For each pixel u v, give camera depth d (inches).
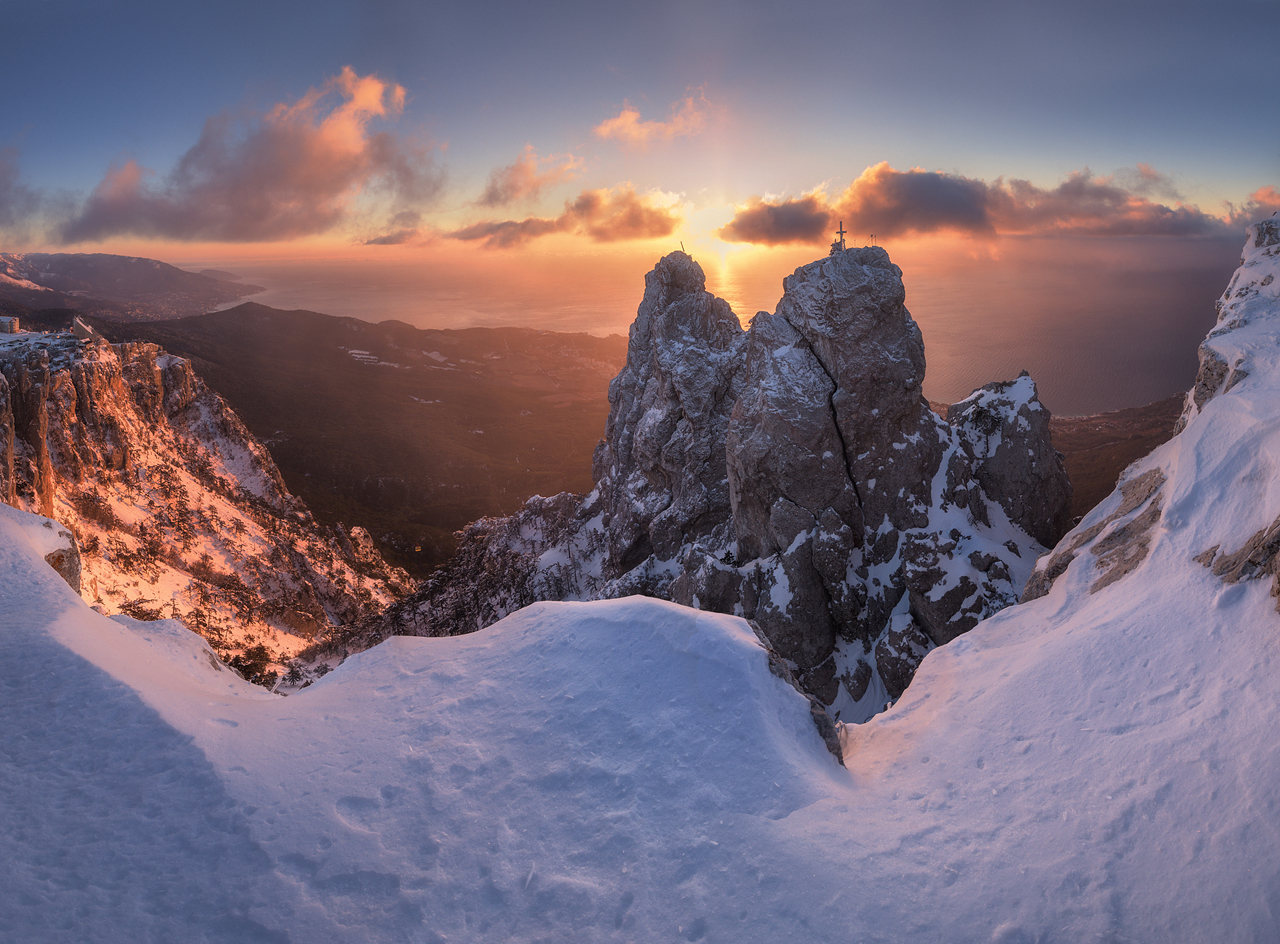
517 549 4948.3
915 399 1818.4
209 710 660.1
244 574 6761.8
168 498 6958.7
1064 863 520.1
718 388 2847.0
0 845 485.4
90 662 676.7
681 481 2947.8
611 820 559.8
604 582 3710.6
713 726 650.2
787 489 1847.9
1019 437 1877.5
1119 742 637.9
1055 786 609.6
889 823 588.4
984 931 469.4
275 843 518.3
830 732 709.3
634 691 689.0
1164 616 784.9
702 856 530.3
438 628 4330.7
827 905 492.4
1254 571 741.3
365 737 643.5
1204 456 973.8
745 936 472.4
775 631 1824.6
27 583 874.8
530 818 560.7
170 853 502.3
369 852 521.7
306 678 4335.6
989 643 983.6
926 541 1749.5
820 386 1847.9
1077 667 780.0
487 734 647.1
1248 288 1545.3
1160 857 505.0
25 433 5241.1
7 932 427.8
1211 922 453.4
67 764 565.9
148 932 445.4
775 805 578.6
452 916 481.7
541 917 485.4
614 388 4158.5
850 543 1791.3
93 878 475.2
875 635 1791.3
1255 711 597.9
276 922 462.3
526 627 800.3
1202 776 560.1
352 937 460.8
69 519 5482.3
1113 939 455.5
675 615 767.1
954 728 756.0
